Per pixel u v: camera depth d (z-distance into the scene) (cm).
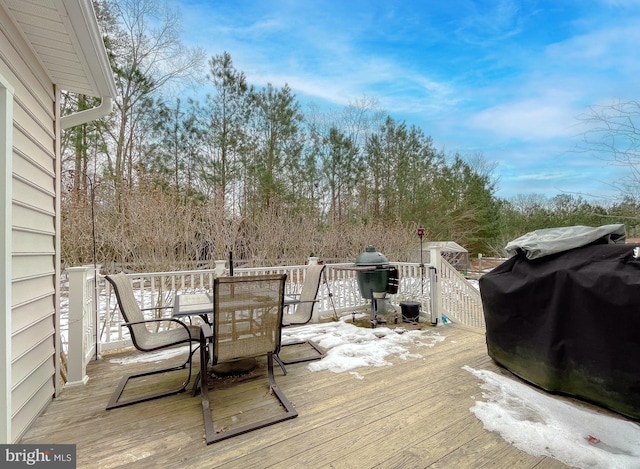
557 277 245
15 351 188
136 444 186
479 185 1683
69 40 215
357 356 325
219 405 230
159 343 252
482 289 312
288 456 175
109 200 669
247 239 826
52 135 259
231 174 1042
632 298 203
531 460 171
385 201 1402
